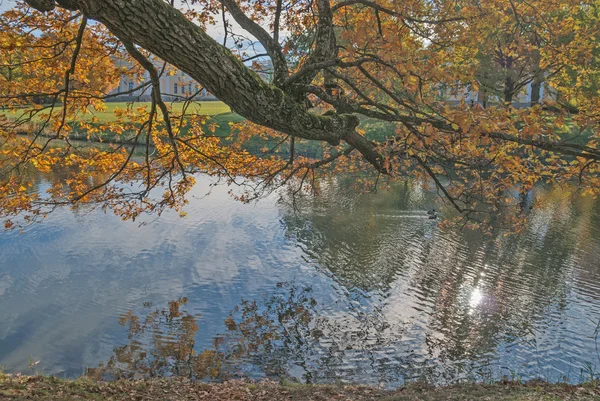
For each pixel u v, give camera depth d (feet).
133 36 11.01
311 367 36.91
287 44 27.86
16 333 40.60
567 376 35.81
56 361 36.37
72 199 26.13
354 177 114.21
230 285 53.42
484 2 23.66
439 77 14.65
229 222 78.43
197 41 11.91
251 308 47.75
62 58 21.76
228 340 40.96
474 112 13.84
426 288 53.57
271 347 39.73
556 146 18.58
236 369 35.88
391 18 24.95
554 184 27.32
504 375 35.58
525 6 31.37
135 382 30.45
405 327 44.27
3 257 58.49
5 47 18.37
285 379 33.96
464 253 65.31
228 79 13.08
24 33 18.89
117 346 39.19
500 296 51.39
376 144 23.12
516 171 26.53
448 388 29.60
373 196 97.86
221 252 64.13
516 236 72.02
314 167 29.89
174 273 56.24
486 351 39.78
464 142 19.79
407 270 59.00
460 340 41.75
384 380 34.88
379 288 53.52
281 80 17.43
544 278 56.59
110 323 43.29
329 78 21.11
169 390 29.12
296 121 15.56
